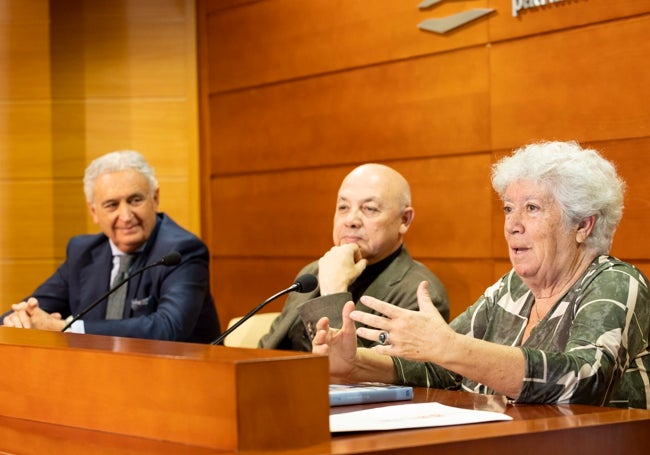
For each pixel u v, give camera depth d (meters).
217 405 1.46
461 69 4.24
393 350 2.05
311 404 1.52
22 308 3.42
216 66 5.60
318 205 4.99
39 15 5.86
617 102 3.65
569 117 3.81
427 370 2.57
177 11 5.76
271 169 5.26
